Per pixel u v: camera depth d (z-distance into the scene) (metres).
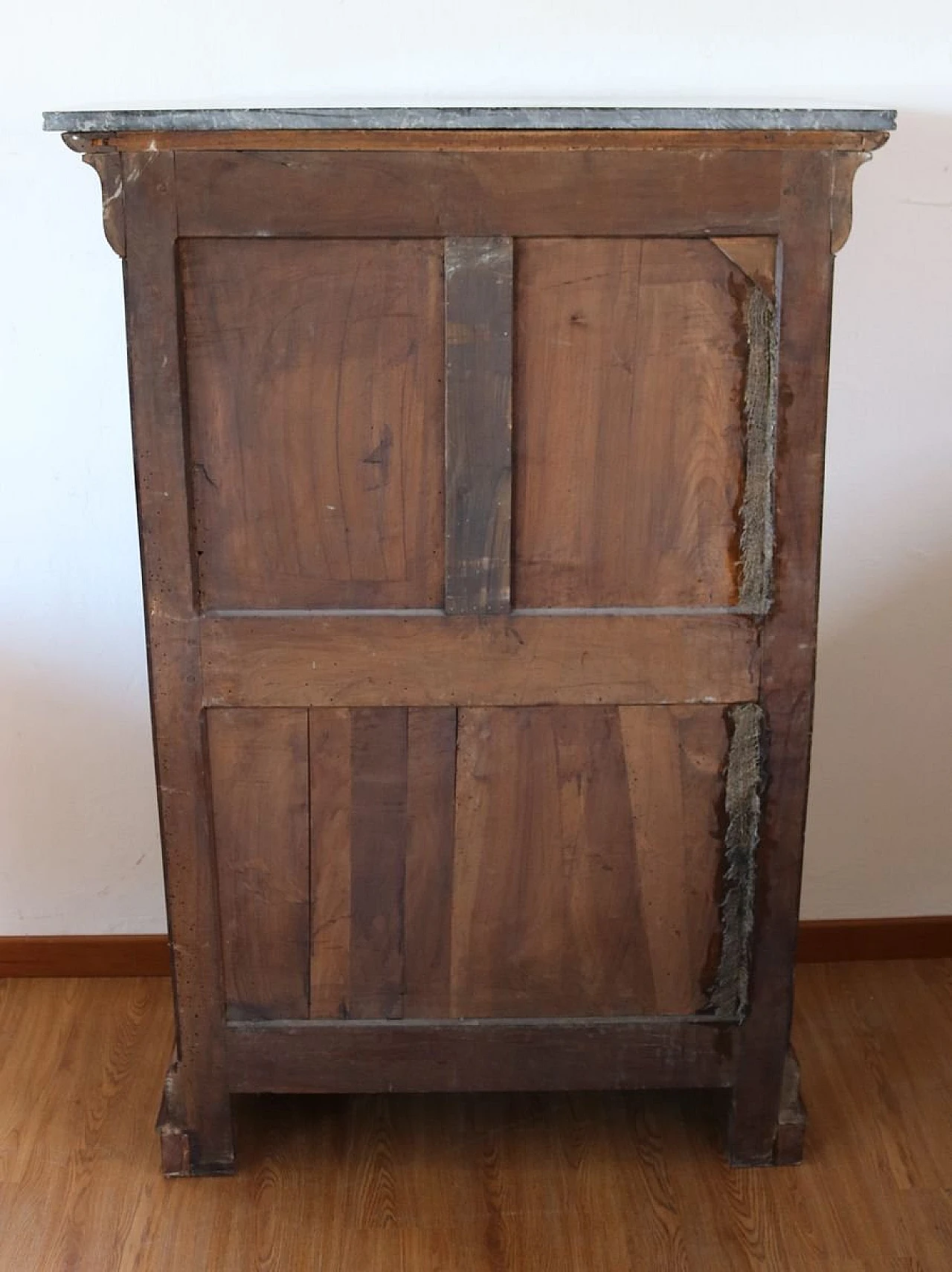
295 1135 2.08
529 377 1.68
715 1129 2.09
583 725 1.80
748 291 1.67
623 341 1.67
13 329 2.17
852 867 2.48
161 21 2.07
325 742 1.80
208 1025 1.92
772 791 1.82
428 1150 2.05
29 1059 2.25
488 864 1.85
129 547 2.29
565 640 1.76
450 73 2.10
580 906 1.88
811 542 1.73
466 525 1.71
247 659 1.76
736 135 1.60
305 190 1.61
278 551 1.74
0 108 2.09
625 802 1.83
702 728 1.80
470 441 1.69
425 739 1.80
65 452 2.23
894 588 2.34
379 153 1.60
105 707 2.37
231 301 1.65
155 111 1.57
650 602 1.77
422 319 1.66
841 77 2.12
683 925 1.89
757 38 2.10
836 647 2.37
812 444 1.70
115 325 2.18
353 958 1.89
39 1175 2.00
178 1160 1.98
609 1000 1.92
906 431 2.27
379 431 1.70
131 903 2.47
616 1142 2.07
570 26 2.08
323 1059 1.93
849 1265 1.83
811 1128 2.09
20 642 2.33
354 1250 1.86
